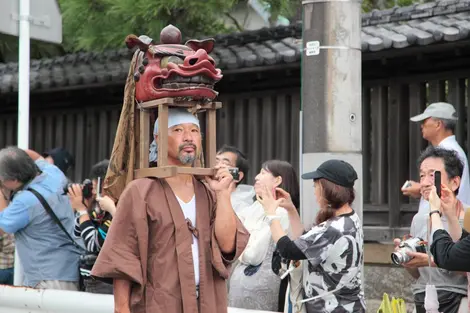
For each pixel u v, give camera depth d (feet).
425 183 16.85
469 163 25.35
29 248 20.47
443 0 26.17
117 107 32.86
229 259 13.19
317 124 16.97
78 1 33.12
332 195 15.72
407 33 24.41
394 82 26.76
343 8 16.93
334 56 16.90
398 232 26.43
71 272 20.66
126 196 12.64
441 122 21.88
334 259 15.46
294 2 32.55
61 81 30.94
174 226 12.67
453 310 16.70
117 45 32.63
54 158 27.48
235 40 29.43
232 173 13.29
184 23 31.89
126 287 12.61
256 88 29.50
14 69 34.78
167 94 12.51
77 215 20.01
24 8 22.02
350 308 15.52
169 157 13.03
